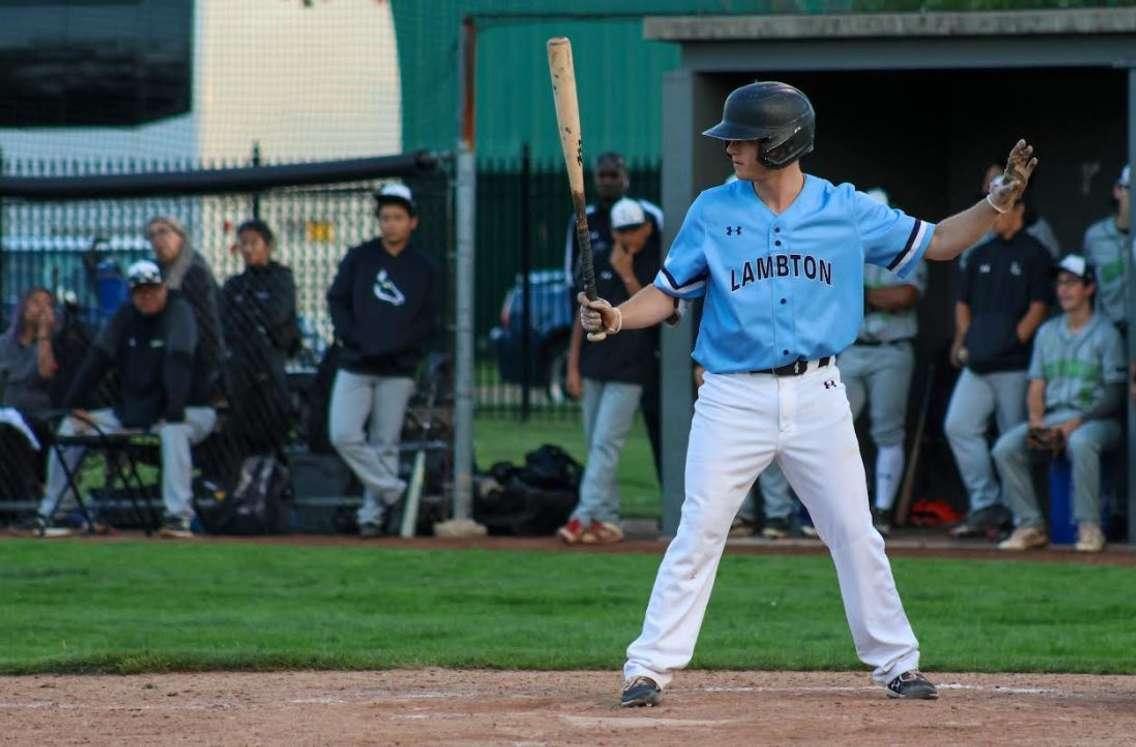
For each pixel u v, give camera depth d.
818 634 19.44
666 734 13.09
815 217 14.10
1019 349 26.78
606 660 17.50
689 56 27.78
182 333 28.27
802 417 14.14
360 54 33.53
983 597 22.05
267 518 29.30
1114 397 26.17
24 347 29.97
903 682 14.71
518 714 14.12
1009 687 15.71
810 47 27.36
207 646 18.50
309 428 29.75
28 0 34.59
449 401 29.50
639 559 25.88
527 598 22.36
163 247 28.64
